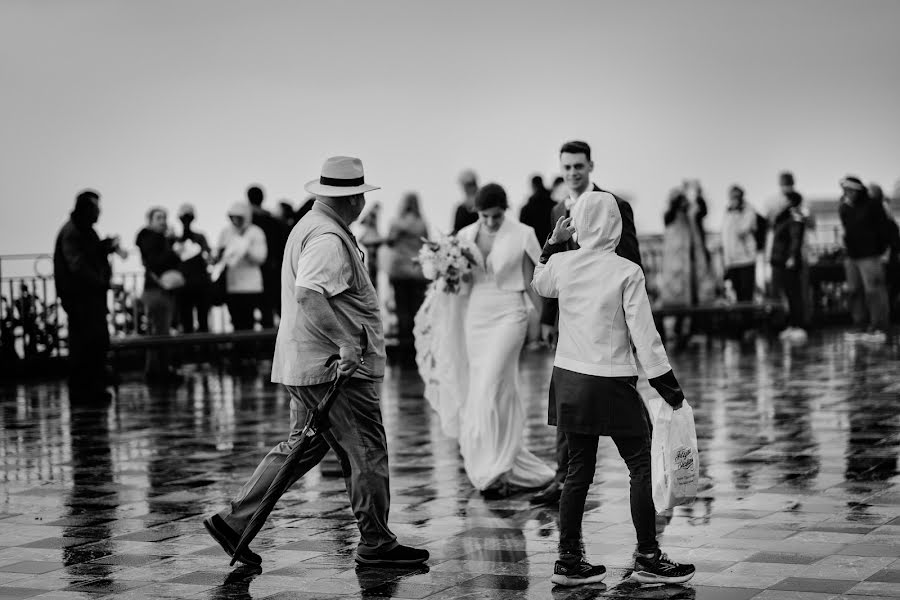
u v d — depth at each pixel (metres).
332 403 6.02
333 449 6.30
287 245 6.29
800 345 17.61
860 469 8.16
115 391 14.29
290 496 7.87
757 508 7.11
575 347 5.87
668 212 19.61
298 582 5.89
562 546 5.78
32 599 5.67
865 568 5.80
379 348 6.31
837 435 9.52
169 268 15.66
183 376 16.02
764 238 20.45
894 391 11.98
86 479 8.64
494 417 7.79
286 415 11.87
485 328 8.00
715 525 6.73
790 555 6.07
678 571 5.69
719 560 6.03
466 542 6.62
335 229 6.19
